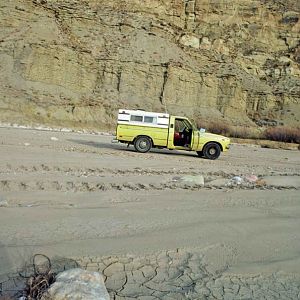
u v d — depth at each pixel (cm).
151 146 1797
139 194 791
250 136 4784
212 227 580
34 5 5153
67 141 2238
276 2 6894
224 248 495
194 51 5859
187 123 1797
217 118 5338
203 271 421
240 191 912
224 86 5591
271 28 6650
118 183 902
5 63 4562
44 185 816
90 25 5434
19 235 486
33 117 4162
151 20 5881
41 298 305
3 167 1015
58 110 4391
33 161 1177
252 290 383
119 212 633
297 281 410
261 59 6316
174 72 5288
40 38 4872
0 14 4897
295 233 583
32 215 580
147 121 1786
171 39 5856
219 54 6081
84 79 4972
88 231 521
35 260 408
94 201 703
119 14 5738
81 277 327
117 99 4928
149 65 5272
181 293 368
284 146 4097
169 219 610
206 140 1773
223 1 6494
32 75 4622
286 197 883
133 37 5528
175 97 5291
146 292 366
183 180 995
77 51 5016
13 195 711
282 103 5722
